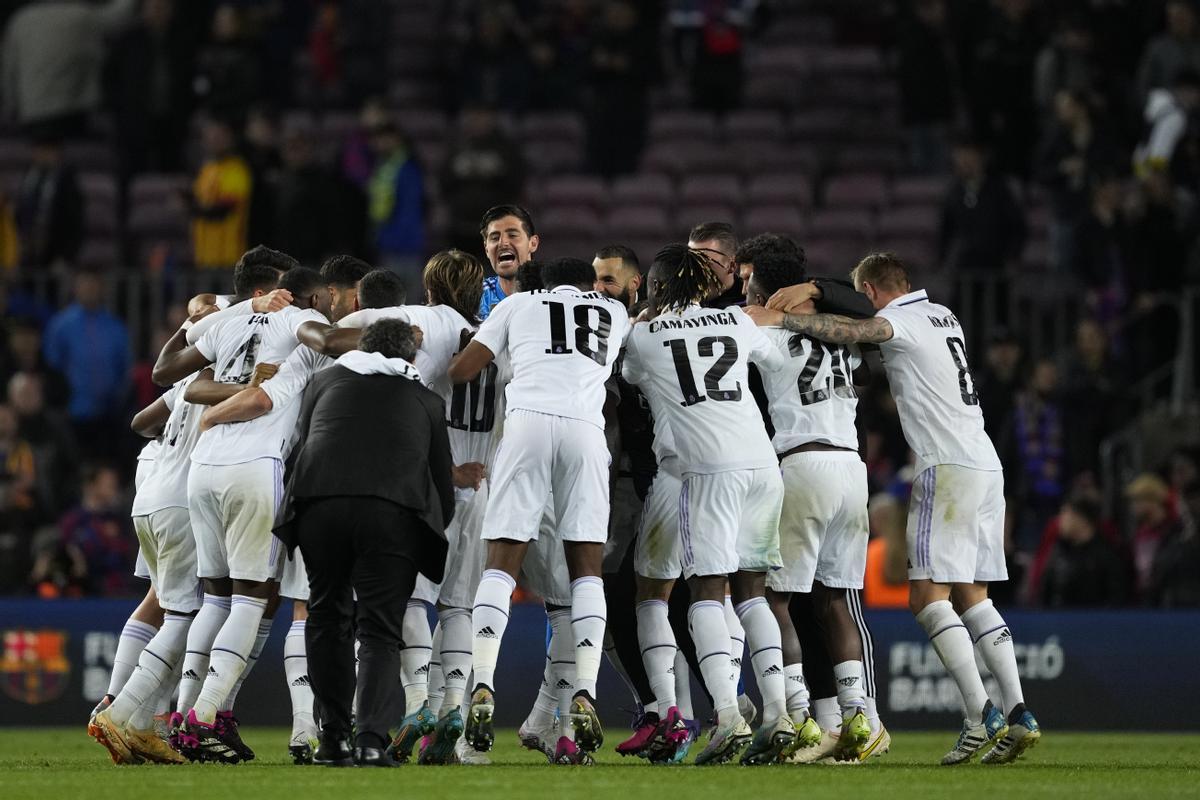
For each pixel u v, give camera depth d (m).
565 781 23.17
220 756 27.06
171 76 66.25
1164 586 43.53
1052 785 23.38
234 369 27.59
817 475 27.25
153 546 28.12
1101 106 57.22
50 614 42.34
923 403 27.67
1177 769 27.02
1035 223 64.19
